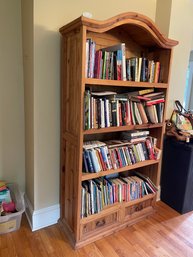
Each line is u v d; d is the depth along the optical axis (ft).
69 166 5.69
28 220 6.49
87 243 5.63
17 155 6.82
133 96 5.92
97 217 5.71
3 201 6.16
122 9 6.56
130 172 7.29
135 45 6.62
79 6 5.70
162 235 6.12
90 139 6.47
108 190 5.97
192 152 6.64
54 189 6.33
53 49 5.51
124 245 5.67
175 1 6.91
